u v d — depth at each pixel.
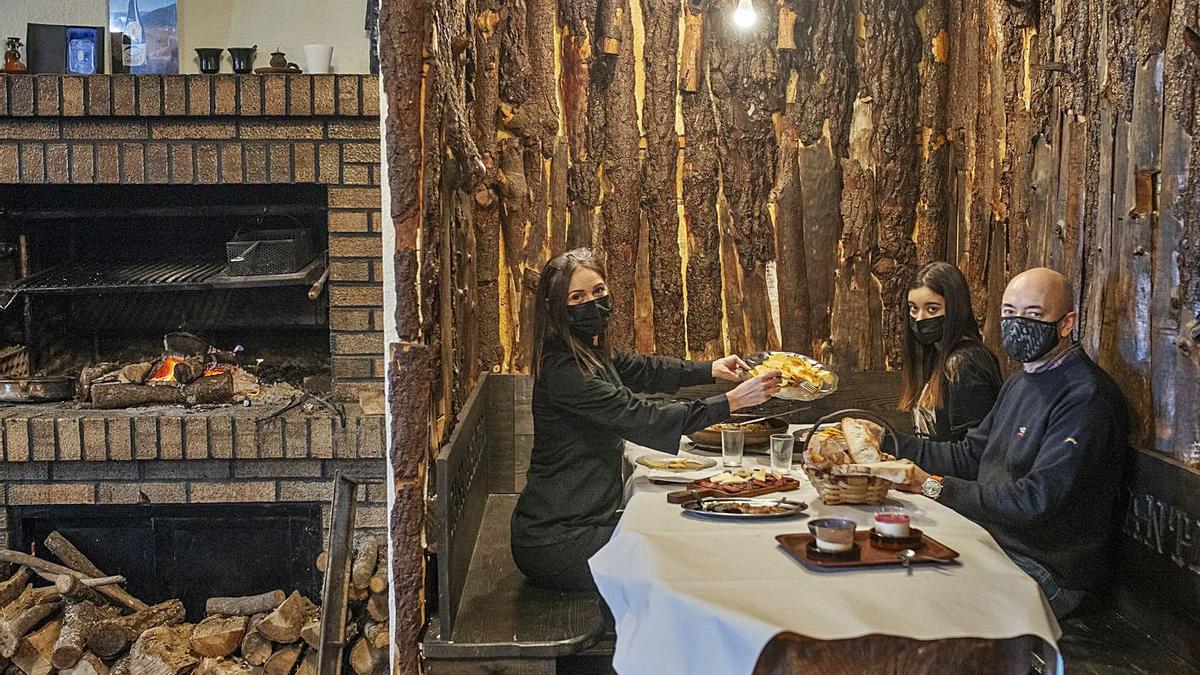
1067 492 2.43
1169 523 2.46
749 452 3.12
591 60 3.96
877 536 2.06
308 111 3.88
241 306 4.49
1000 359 3.57
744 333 4.06
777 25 3.96
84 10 4.44
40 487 3.82
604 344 3.07
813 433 2.65
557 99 3.98
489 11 3.75
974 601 1.83
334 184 3.95
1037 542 2.59
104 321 4.50
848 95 3.99
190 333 4.45
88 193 4.35
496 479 4.01
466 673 2.53
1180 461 2.48
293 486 3.87
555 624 2.64
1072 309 2.61
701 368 3.37
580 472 2.90
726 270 4.06
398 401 2.55
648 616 1.88
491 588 2.90
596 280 2.88
